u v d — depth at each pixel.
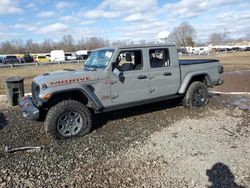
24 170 4.27
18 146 5.30
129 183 3.80
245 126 6.06
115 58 6.05
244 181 3.73
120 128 6.20
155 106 8.04
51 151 5.00
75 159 4.62
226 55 53.78
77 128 5.69
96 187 3.73
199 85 7.63
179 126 6.20
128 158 4.59
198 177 3.88
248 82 13.92
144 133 5.80
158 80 6.76
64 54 58.31
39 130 6.27
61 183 3.87
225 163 4.25
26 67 34.22
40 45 96.81
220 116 6.93
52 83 5.40
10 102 9.05
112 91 6.07
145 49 6.49
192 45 91.00
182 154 4.66
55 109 5.40
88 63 6.78
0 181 3.94
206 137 5.43
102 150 4.97
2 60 47.50
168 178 3.89
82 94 5.82
